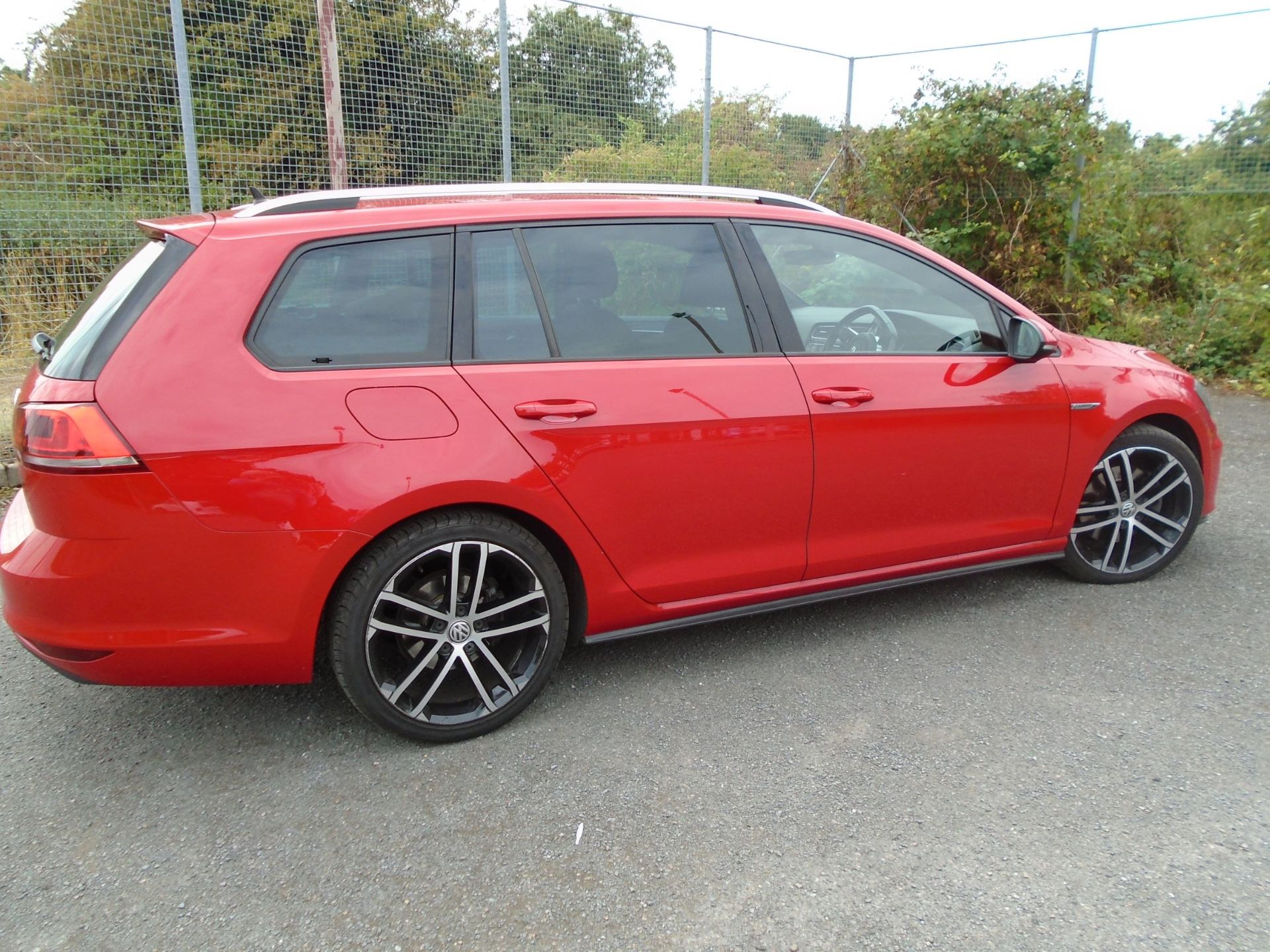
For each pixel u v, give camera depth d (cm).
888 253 349
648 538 301
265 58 656
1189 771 263
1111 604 380
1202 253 906
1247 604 378
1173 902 211
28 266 606
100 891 221
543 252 292
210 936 206
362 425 257
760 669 330
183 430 240
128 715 307
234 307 252
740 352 314
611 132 823
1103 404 372
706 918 209
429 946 203
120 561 239
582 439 283
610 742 284
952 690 312
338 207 282
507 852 233
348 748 285
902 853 230
